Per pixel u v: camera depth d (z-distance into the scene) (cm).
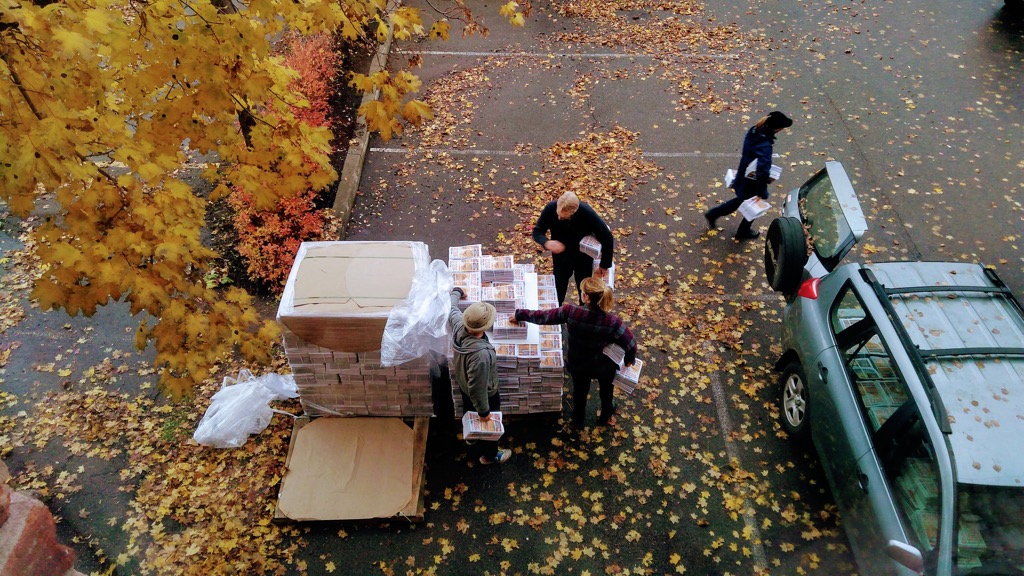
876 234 787
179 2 324
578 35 1165
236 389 585
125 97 346
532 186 862
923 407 441
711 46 1130
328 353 534
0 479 244
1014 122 947
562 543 521
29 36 272
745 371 644
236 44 334
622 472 566
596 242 581
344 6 415
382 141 935
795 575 501
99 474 563
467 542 521
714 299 714
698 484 559
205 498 545
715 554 514
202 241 771
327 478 544
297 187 424
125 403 617
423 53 1115
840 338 536
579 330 504
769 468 569
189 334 364
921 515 428
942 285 517
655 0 1260
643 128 957
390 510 527
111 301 709
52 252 319
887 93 1009
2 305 702
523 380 566
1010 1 1175
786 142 924
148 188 344
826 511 538
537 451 580
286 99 450
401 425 580
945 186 848
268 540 520
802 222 681
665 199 838
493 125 966
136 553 513
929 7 1209
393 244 572
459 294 543
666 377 639
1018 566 397
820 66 1073
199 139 360
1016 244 772
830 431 515
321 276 538
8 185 266
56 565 263
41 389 630
